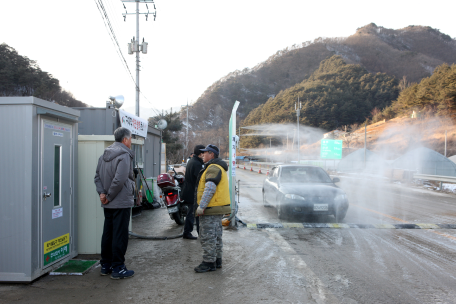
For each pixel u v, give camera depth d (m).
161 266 4.22
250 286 3.58
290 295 3.35
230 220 6.73
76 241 4.58
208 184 3.88
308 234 6.12
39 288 3.44
